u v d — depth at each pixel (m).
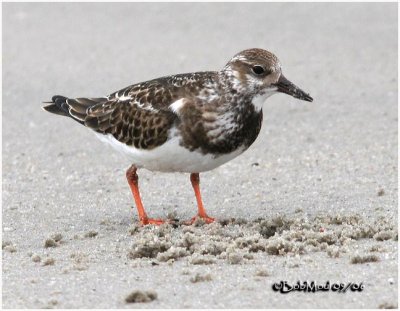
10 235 12.45
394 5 26.17
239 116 12.16
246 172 15.37
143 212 13.07
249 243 11.30
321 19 25.23
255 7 26.59
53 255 11.47
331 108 18.78
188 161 12.33
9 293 9.98
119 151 13.09
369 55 22.28
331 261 10.66
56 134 17.69
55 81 20.94
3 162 16.06
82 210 13.70
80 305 9.58
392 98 19.19
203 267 10.62
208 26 25.11
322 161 15.73
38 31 24.91
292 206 13.51
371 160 15.59
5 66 22.06
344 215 12.56
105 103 13.34
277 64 12.22
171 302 9.55
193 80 12.25
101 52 23.12
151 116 12.27
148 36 24.44
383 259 10.63
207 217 13.02
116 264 10.96
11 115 18.72
